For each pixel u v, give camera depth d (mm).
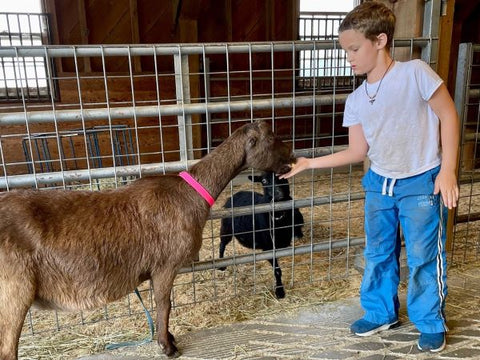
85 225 1783
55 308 1837
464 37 7066
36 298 1771
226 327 2393
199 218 2014
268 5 7219
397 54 2814
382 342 2217
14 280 1646
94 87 6383
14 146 5734
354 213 4559
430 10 2615
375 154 2045
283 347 2191
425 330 2123
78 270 1768
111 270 1838
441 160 1949
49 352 2188
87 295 1830
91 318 2545
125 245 1847
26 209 1710
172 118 6547
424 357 2080
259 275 3123
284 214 2801
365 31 1782
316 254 3516
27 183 2168
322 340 2248
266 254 2662
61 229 1740
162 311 2053
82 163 6090
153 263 1939
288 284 2934
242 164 2125
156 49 2217
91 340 2293
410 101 1839
